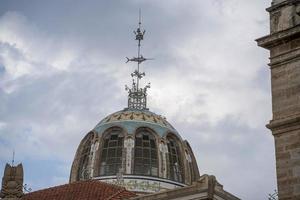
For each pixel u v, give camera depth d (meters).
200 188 44.19
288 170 33.09
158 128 67.00
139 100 72.62
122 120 67.25
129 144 65.00
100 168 64.50
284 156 33.44
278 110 34.34
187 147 68.75
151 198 44.06
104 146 65.94
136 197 44.72
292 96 34.06
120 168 63.56
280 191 33.06
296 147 33.12
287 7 35.72
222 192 45.09
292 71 34.44
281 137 33.84
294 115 33.53
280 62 35.00
